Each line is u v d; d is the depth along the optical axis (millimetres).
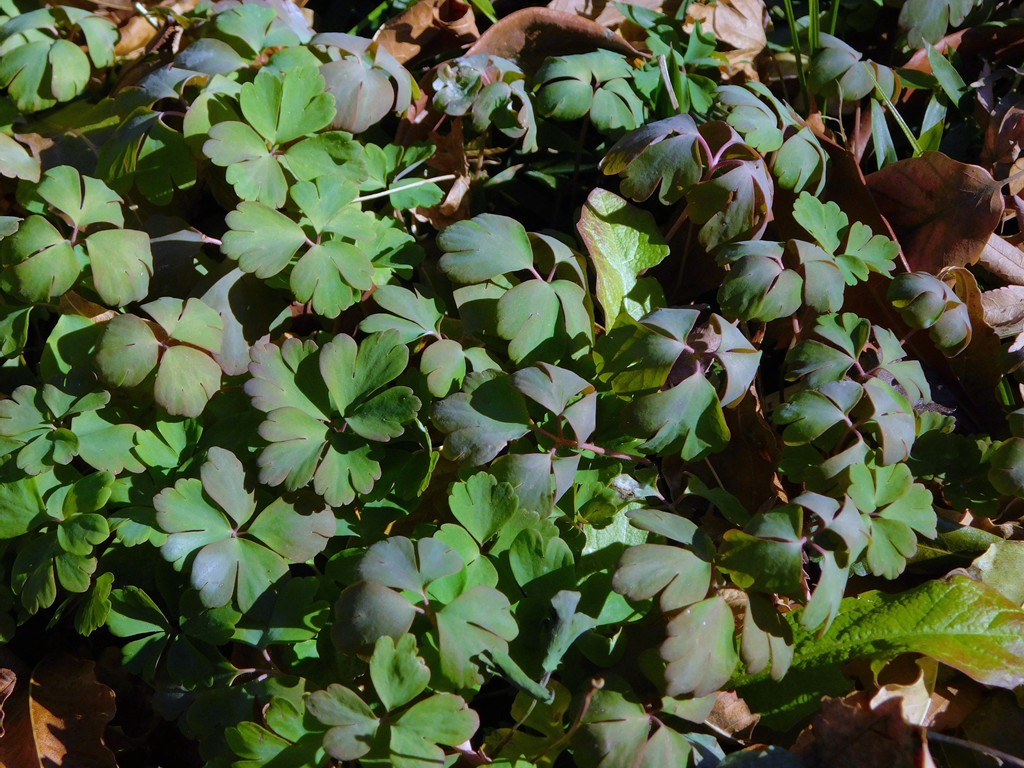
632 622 534
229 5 631
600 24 634
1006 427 590
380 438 531
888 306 592
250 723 507
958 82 638
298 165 566
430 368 541
